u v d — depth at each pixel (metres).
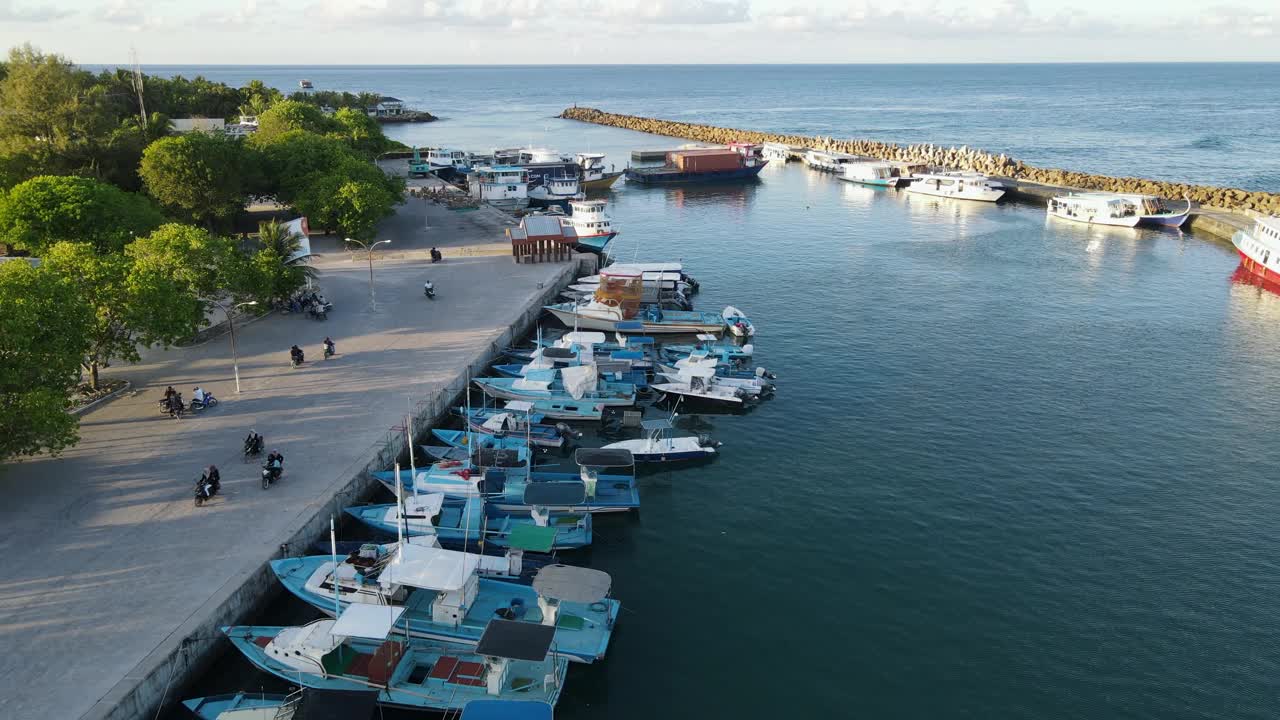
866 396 66.94
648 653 37.72
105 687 30.50
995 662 37.25
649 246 121.94
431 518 44.69
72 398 55.03
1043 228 135.25
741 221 141.88
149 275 56.25
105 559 38.22
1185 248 119.94
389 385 60.09
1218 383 68.94
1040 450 57.25
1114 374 71.12
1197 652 37.84
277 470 45.75
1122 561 44.59
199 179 95.38
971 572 43.69
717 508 50.34
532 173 162.50
